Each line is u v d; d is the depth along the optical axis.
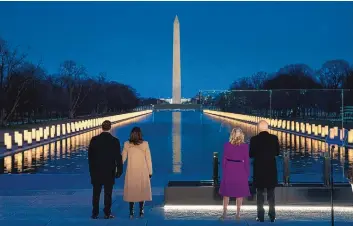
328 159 12.80
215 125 59.38
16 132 35.31
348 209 12.09
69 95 95.75
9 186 15.71
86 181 16.78
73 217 10.72
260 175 10.39
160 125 59.81
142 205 11.01
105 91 127.94
